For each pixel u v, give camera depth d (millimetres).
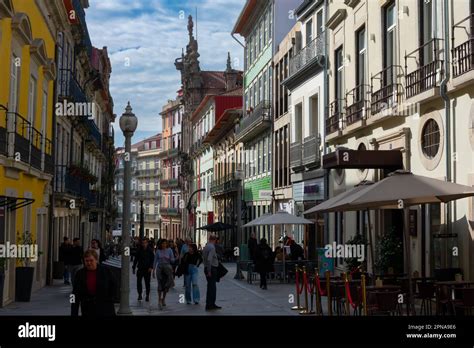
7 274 16719
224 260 45875
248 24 42688
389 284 13922
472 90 13133
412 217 15969
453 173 13938
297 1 35875
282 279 23703
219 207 55812
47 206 23500
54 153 24047
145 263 17578
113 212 59594
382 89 18172
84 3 35375
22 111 18078
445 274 13148
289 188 31688
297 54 28609
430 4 15586
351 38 21688
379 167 17234
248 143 43156
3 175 15672
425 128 15617
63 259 23984
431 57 15430
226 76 65812
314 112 27672
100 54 51656
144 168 101625
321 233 26031
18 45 17250
